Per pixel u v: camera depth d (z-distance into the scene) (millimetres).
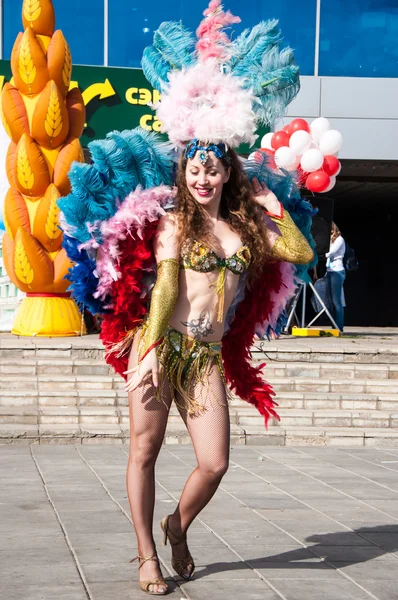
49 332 9984
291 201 3623
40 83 9844
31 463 5859
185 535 3387
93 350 8469
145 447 3277
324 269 11664
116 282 3232
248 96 3230
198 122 3166
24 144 9688
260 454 6441
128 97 12195
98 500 4781
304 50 13039
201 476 3260
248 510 4645
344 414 7258
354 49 13094
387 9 13109
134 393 3256
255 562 3664
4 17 12383
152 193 3188
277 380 7969
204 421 3252
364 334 12445
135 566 3555
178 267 3195
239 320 3598
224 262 3254
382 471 5855
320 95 12938
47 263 9914
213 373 3299
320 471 5816
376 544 3990
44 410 7051
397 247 22156
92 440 6652
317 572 3535
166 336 3250
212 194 3207
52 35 10156
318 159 9352
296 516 4523
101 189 3203
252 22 12969
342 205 20328
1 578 3369
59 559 3643
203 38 3449
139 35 12844
